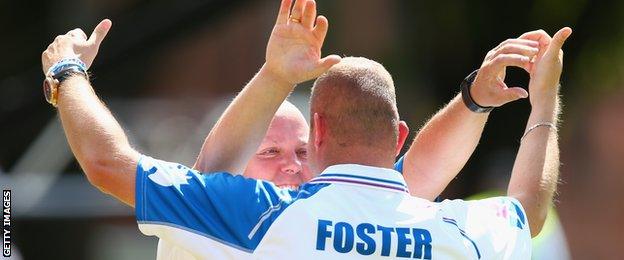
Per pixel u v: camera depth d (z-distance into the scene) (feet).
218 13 79.97
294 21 32.60
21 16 115.03
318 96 32.94
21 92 82.69
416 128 94.53
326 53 128.06
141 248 77.25
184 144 97.25
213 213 31.68
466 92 36.47
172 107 108.47
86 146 32.24
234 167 33.68
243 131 33.27
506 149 90.68
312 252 31.24
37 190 70.33
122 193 32.09
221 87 144.97
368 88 32.55
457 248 32.14
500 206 33.47
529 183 34.78
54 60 34.04
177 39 80.74
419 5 93.15
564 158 143.64
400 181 32.55
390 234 31.63
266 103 33.04
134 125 103.55
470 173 91.30
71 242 70.03
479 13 89.97
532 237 34.45
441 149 37.58
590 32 88.02
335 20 128.36
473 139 37.29
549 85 35.73
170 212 31.65
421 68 94.63
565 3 87.45
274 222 31.42
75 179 72.18
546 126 35.55
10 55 112.27
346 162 32.55
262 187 31.94
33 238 68.95
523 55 35.14
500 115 89.56
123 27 79.15
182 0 78.69
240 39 146.92
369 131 32.45
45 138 83.66
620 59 88.58
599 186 143.95
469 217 32.91
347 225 31.53
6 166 87.76
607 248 143.02
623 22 87.51
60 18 110.52
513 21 89.30
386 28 123.34
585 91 90.84
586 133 141.79
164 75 135.44
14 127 83.82
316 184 32.14
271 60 32.68
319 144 33.01
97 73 80.43
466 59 92.53
